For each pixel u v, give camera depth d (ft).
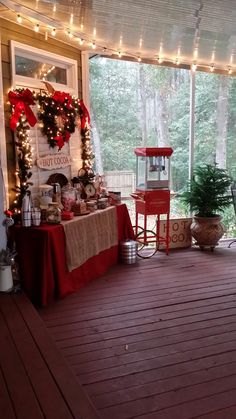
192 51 15.85
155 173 15.90
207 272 14.52
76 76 15.12
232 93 22.25
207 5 10.67
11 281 11.10
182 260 16.06
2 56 11.55
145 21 12.15
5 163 11.66
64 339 9.37
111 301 11.71
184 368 8.13
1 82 11.33
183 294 12.30
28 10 11.19
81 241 12.71
